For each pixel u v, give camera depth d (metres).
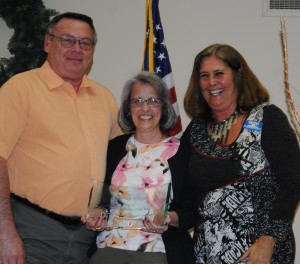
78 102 2.28
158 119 2.22
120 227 2.02
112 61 3.33
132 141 2.26
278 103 3.30
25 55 2.96
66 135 2.17
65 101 2.24
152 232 2.01
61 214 2.16
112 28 3.32
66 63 2.23
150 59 3.02
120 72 3.33
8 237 2.03
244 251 1.93
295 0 3.29
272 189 1.95
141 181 2.14
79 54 2.25
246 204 1.96
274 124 1.94
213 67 2.05
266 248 1.86
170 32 3.31
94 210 2.02
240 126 2.03
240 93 2.07
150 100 2.20
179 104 3.32
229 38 3.30
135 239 2.04
